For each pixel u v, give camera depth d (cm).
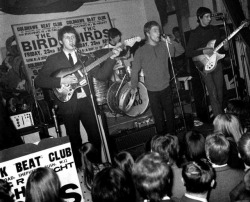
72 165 222
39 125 434
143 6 634
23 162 209
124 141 479
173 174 213
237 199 155
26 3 541
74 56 470
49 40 561
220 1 622
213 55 495
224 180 190
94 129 445
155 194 150
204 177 157
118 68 552
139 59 448
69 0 570
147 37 447
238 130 255
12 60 542
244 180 145
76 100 443
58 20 566
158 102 455
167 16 630
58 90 444
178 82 585
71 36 464
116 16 612
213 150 189
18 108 482
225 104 563
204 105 543
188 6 623
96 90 516
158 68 444
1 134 363
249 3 568
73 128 448
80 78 445
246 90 574
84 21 583
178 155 221
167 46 419
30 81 548
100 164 238
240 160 228
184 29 623
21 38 545
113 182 148
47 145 216
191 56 514
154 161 154
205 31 517
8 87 539
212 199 194
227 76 570
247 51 572
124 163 215
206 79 506
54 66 465
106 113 555
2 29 535
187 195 163
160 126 461
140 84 536
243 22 484
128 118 569
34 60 553
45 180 168
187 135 231
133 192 158
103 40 592
